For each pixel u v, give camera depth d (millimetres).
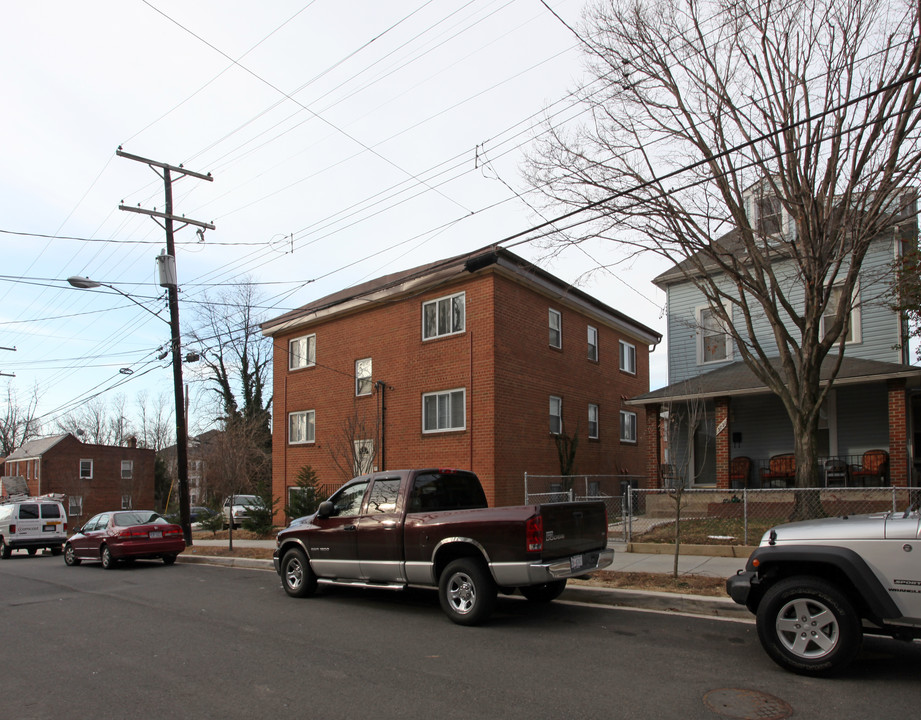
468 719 4812
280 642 7258
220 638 7527
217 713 5047
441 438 18828
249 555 15992
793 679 5582
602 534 8906
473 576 7918
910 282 12766
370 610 9117
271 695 5438
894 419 14539
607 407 23844
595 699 5172
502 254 18125
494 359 17922
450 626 7926
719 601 8219
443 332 19234
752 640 6926
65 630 8234
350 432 20328
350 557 9422
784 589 5785
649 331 27000
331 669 6148
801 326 12586
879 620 5445
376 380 20891
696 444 19531
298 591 10195
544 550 7684
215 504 34656
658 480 17844
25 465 50031
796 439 12641
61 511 22906
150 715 5031
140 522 16594
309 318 23359
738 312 19266
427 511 9148
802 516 12070
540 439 19625
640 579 9781
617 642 6945
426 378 19422
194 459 46969
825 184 12031
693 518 15727
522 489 18469
